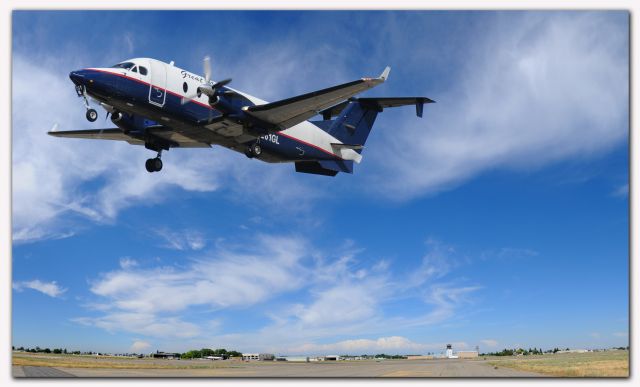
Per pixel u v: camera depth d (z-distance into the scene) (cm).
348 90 1998
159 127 2219
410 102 2764
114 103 1927
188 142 2400
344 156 2795
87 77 1803
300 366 2406
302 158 2600
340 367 2266
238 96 2102
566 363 2267
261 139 2341
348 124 2848
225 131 2177
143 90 1919
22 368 1661
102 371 1638
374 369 2011
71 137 2511
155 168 2308
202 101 2108
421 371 1817
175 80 2012
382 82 1939
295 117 2173
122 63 1928
